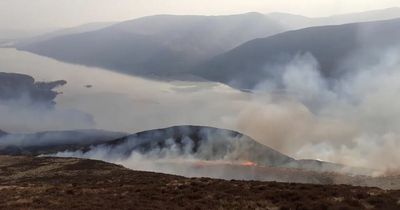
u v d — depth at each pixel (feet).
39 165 337.11
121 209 132.16
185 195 154.40
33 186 204.64
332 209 123.03
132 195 160.86
